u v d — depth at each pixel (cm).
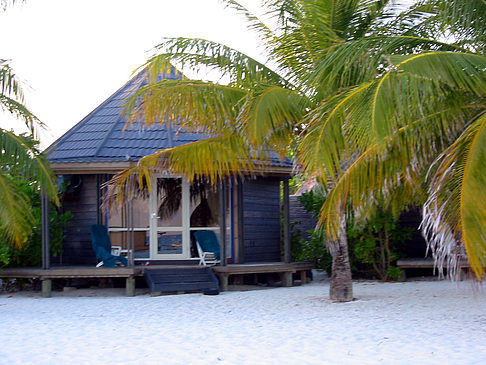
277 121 1026
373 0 1068
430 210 654
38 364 740
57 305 1216
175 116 1088
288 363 729
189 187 1554
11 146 1168
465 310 1063
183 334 902
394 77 720
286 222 1572
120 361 750
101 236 1451
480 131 672
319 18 1066
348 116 744
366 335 866
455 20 856
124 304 1218
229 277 1591
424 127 818
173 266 1447
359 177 830
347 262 1202
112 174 1542
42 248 1395
